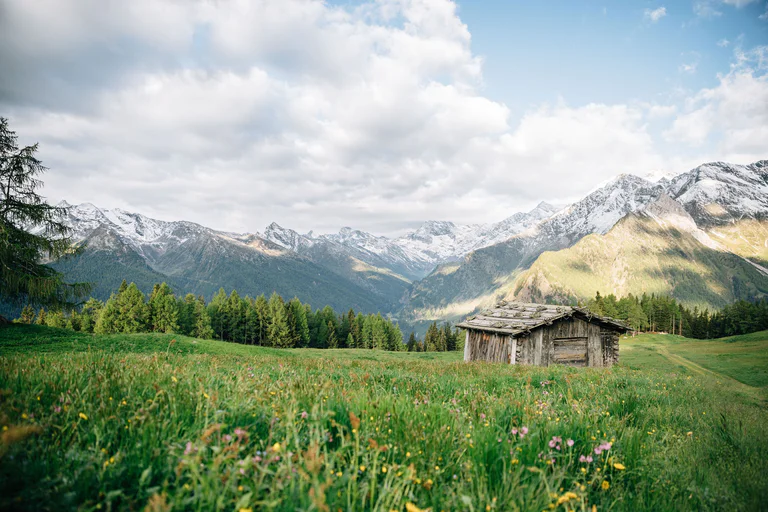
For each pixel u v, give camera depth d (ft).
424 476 11.12
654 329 465.47
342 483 9.75
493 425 15.96
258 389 18.15
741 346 204.64
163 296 309.22
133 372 18.62
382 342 440.86
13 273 93.97
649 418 25.30
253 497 8.67
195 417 13.26
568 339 99.96
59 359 26.73
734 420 27.40
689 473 15.98
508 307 119.75
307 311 414.62
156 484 9.71
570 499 11.12
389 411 16.37
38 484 8.45
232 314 348.59
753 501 13.44
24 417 11.10
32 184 100.48
